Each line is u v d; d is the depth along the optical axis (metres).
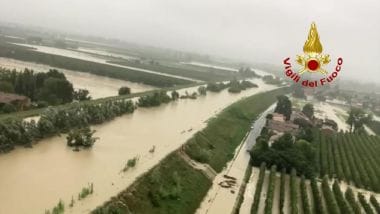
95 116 88.81
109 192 51.59
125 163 64.44
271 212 61.47
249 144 106.31
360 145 118.12
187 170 69.69
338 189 75.06
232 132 110.12
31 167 59.16
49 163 61.66
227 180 75.12
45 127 73.62
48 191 51.25
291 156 84.38
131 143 77.06
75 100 116.44
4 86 108.38
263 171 79.12
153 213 52.00
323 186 77.31
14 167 58.47
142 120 99.62
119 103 103.44
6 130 66.19
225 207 62.97
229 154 92.38
